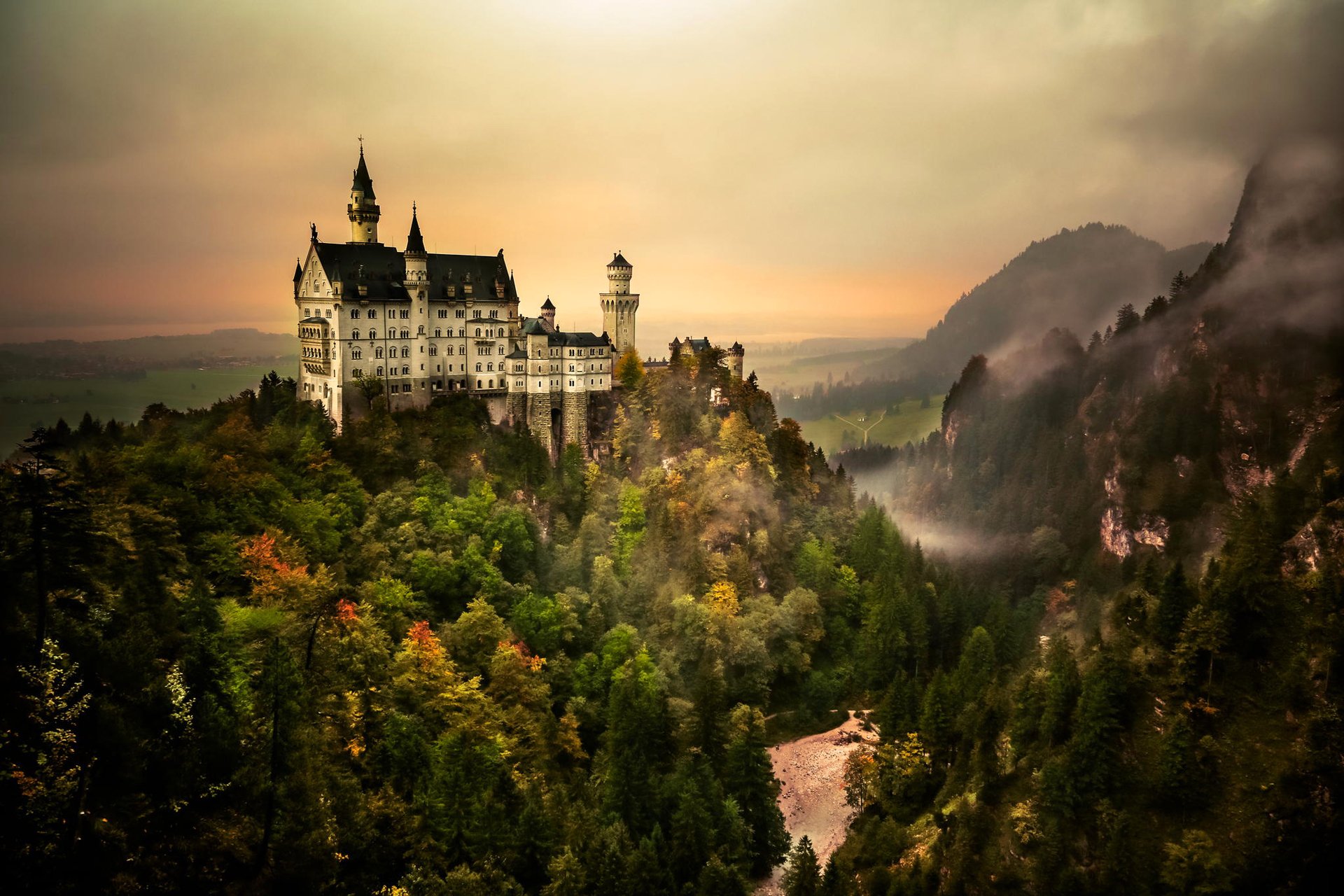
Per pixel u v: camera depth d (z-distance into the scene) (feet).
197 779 215.31
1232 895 301.43
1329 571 403.95
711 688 428.97
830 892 328.70
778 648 573.33
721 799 371.35
